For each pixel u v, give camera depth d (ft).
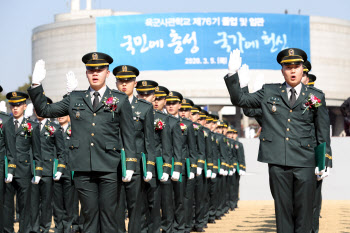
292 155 24.40
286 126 24.62
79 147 23.93
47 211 39.99
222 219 51.67
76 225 42.14
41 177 39.06
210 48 199.11
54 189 40.81
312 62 229.66
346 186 69.97
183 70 214.69
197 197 42.83
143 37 194.80
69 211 40.98
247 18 199.93
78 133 24.02
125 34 194.49
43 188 39.65
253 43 200.13
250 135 137.08
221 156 51.93
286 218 24.82
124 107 24.27
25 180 36.60
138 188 28.14
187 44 197.67
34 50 245.04
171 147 33.53
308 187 24.50
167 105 39.11
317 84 230.27
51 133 39.78
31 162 38.27
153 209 32.50
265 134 24.95
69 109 24.22
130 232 28.17
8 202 35.55
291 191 24.81
